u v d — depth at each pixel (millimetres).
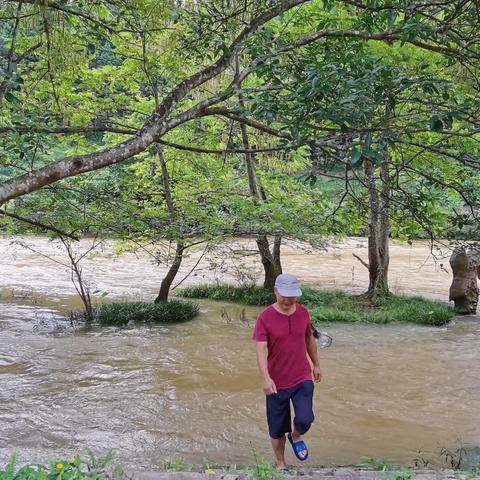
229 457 6000
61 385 8266
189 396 7891
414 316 12750
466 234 6605
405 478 3707
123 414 7191
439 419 7133
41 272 19312
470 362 9609
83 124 9992
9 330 11406
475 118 4410
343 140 4363
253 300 14461
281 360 4430
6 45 6938
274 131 4719
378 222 14438
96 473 3605
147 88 12195
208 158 12031
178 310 12656
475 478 3865
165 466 5410
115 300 14742
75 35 6215
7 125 5582
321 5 8719
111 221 9500
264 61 4742
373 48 5363
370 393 8047
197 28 6012
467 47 4738
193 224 11477
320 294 15250
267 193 13883
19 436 6449
